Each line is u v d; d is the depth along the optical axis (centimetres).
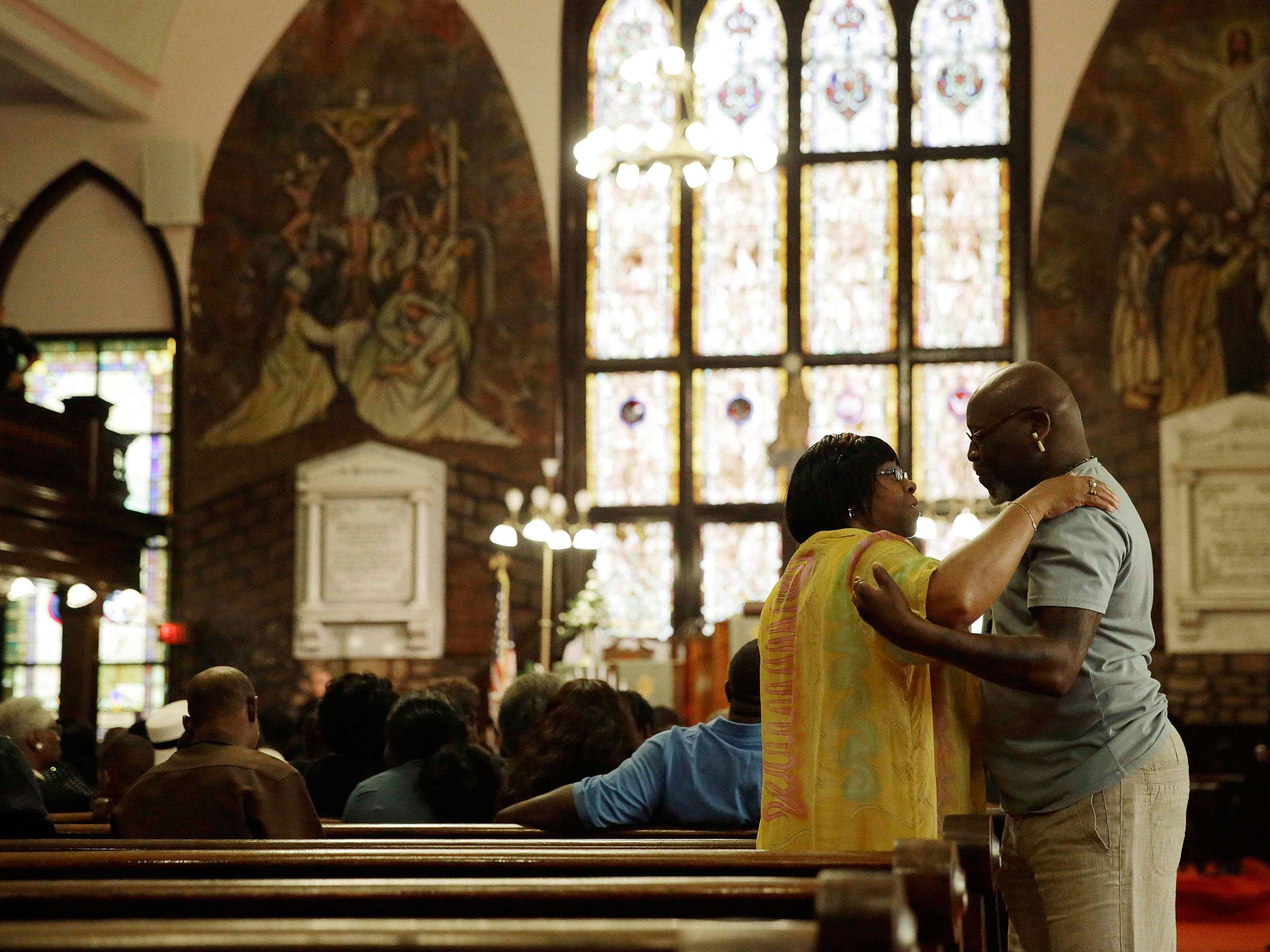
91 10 1678
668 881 242
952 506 1647
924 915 225
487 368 1736
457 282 1752
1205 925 1066
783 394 1719
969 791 326
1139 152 1667
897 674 310
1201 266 1639
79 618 1555
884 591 292
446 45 1788
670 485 1727
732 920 237
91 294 1814
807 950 164
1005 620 324
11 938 175
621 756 486
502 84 1777
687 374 1734
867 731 309
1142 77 1677
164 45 1809
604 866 289
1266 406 1608
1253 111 1650
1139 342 1641
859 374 1719
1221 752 1567
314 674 1694
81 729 961
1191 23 1675
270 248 1780
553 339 1733
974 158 1730
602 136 1245
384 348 1748
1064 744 317
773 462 1620
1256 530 1596
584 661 1530
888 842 304
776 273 1745
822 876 179
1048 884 322
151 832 461
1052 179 1680
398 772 543
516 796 485
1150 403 1631
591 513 1727
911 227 1730
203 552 1733
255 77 1805
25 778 536
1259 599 1580
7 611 1747
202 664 1712
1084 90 1688
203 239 1789
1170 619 1599
